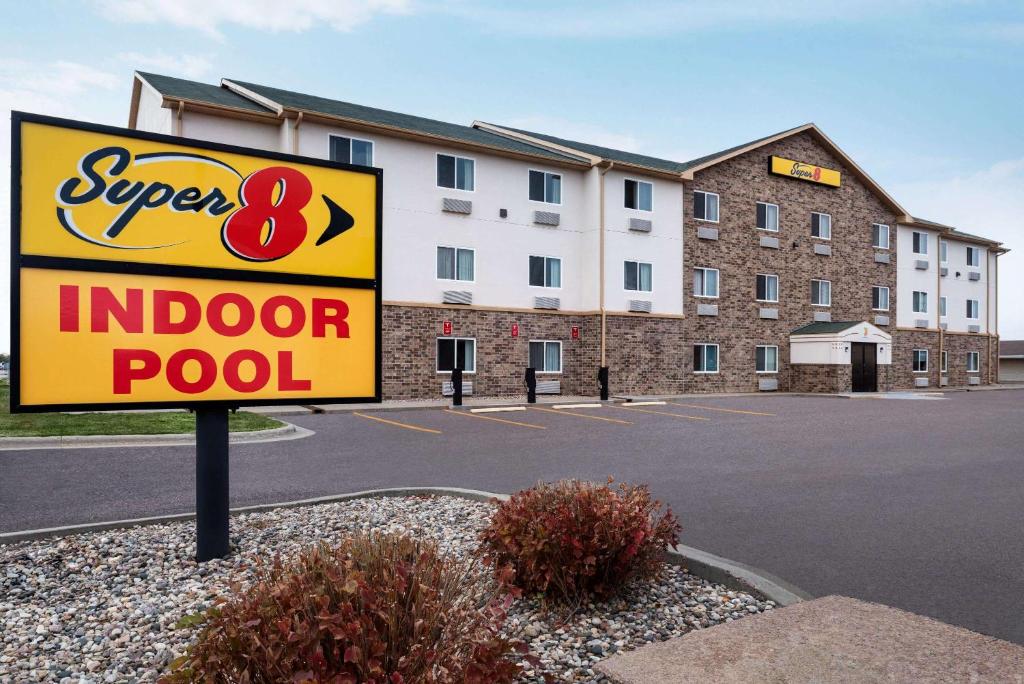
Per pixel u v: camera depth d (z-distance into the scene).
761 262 29.31
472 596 2.92
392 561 2.71
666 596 4.51
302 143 19.44
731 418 17.39
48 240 4.83
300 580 2.44
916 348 35.53
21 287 4.76
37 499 7.46
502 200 23.27
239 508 6.72
